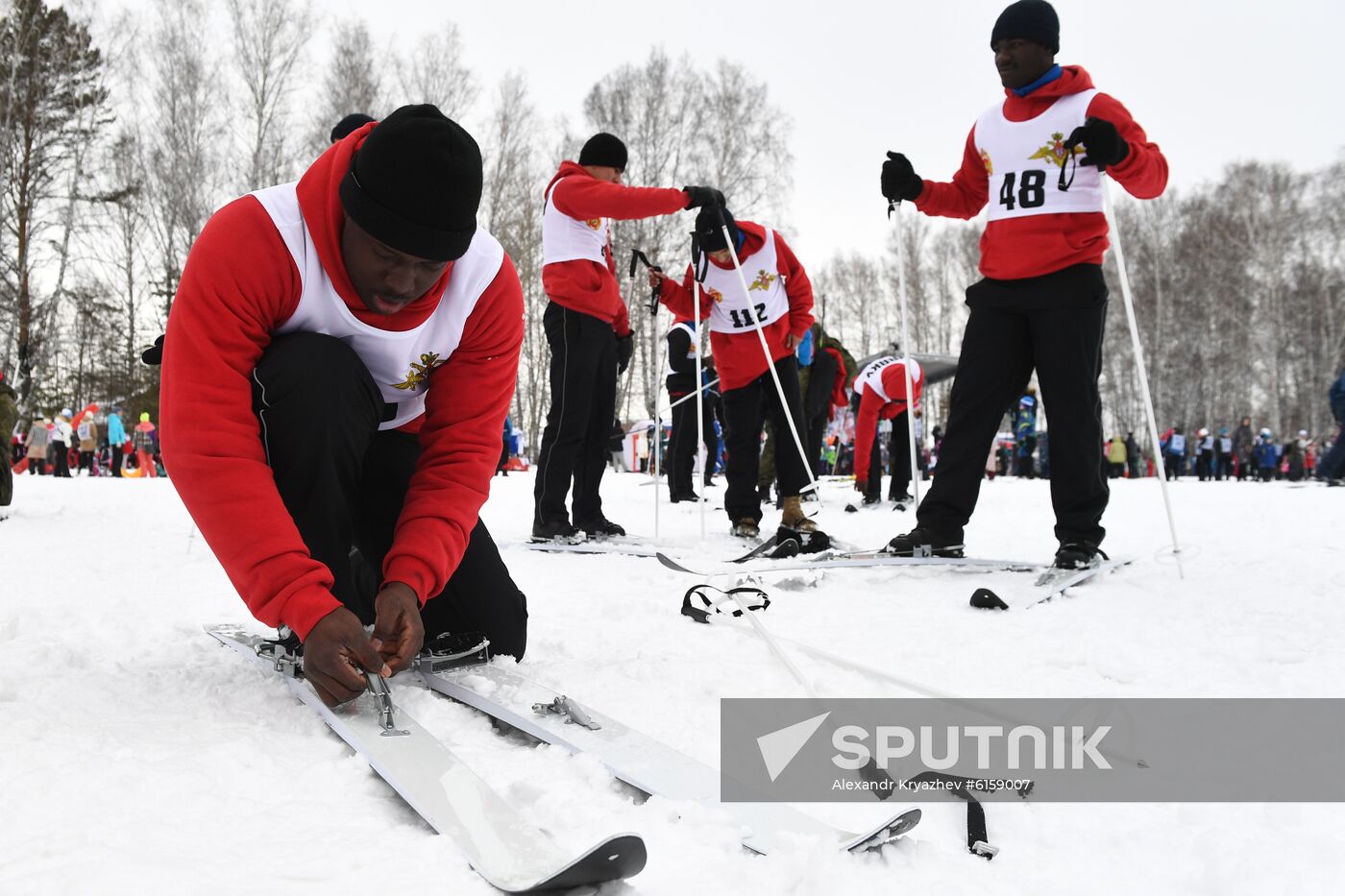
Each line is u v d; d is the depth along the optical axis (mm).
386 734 1457
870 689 1898
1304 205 36719
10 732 1462
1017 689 1905
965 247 43406
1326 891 1042
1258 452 22109
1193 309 36406
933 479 3658
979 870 1109
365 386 1772
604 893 1017
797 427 4438
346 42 24859
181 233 23750
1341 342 35344
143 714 1616
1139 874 1118
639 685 1881
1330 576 3225
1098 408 3363
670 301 5035
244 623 2486
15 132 23391
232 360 1586
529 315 28172
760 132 26062
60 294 24484
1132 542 4480
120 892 944
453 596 1944
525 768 1391
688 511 6707
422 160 1405
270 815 1198
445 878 1027
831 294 46438
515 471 19859
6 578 3312
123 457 18578
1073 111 3268
